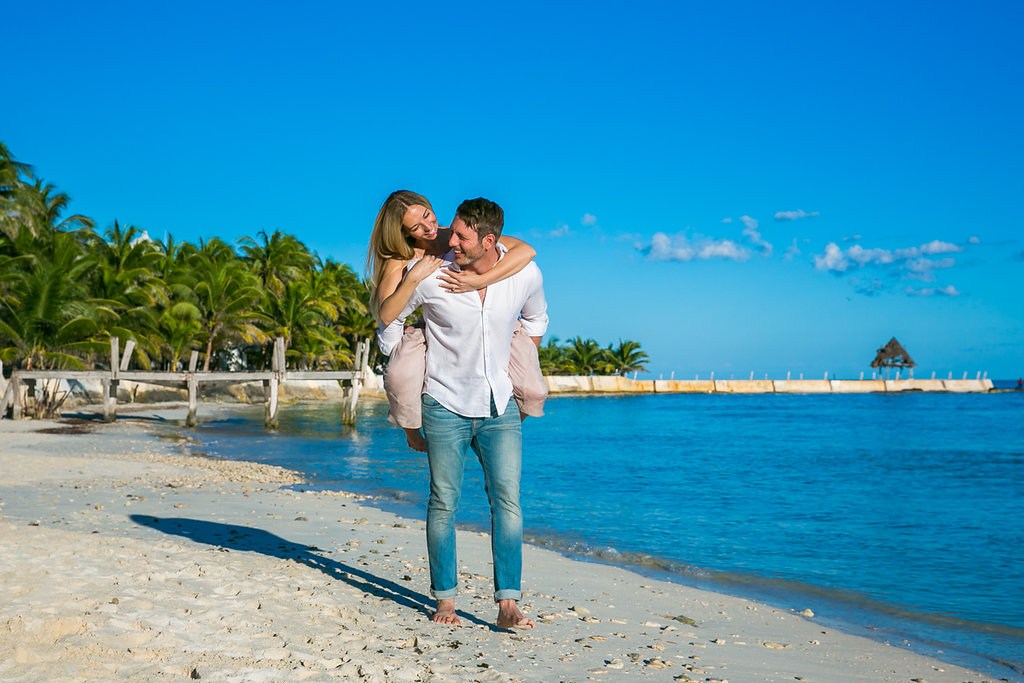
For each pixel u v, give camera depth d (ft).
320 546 21.76
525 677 10.39
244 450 70.95
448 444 12.02
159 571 14.12
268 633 10.82
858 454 93.15
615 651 13.02
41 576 12.59
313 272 185.57
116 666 8.55
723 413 214.90
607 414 200.03
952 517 43.39
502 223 11.35
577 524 36.88
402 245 11.59
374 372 221.25
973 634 19.45
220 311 145.38
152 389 139.23
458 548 24.86
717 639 15.87
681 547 31.68
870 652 16.48
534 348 12.30
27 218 104.78
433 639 11.89
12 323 96.58
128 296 123.13
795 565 28.58
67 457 49.90
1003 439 123.13
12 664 8.28
